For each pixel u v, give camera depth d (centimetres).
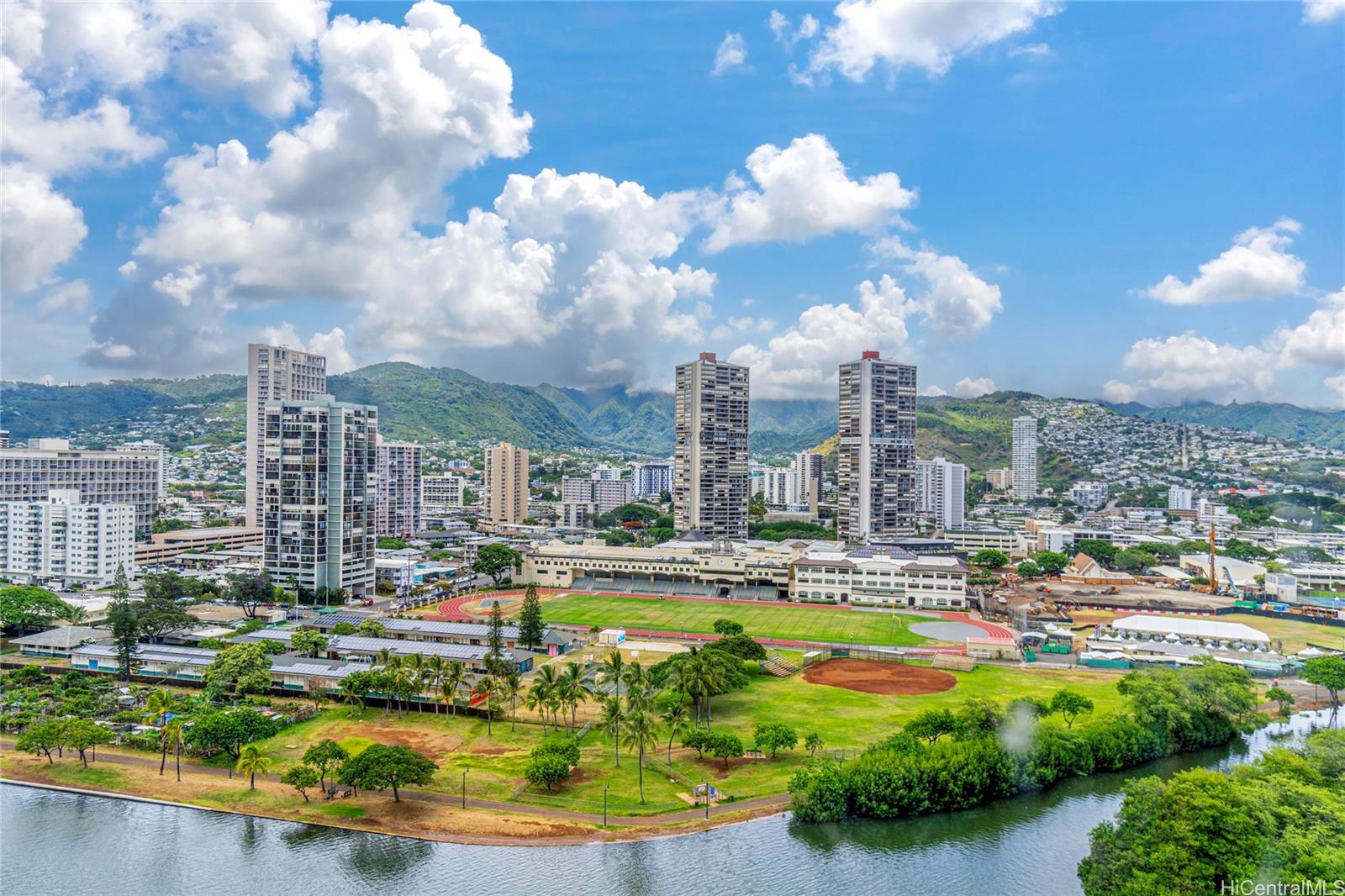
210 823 13975
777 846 13212
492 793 14862
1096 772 15888
